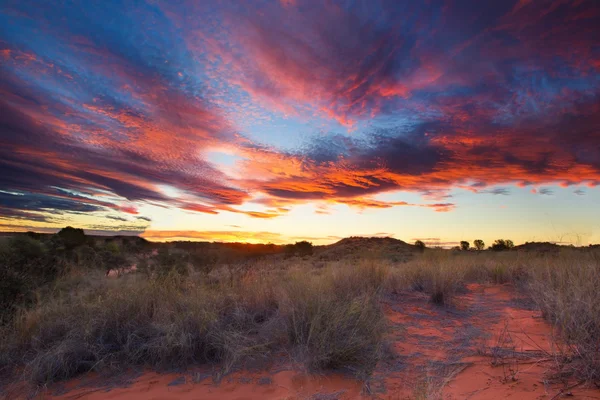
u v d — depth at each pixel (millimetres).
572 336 4301
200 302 5969
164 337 4910
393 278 9430
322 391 3791
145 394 3902
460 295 9070
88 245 13898
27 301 6777
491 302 8141
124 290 6559
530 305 7363
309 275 8438
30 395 3988
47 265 9086
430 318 6766
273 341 5191
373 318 5570
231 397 3734
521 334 5305
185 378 4324
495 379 3717
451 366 4246
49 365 4402
